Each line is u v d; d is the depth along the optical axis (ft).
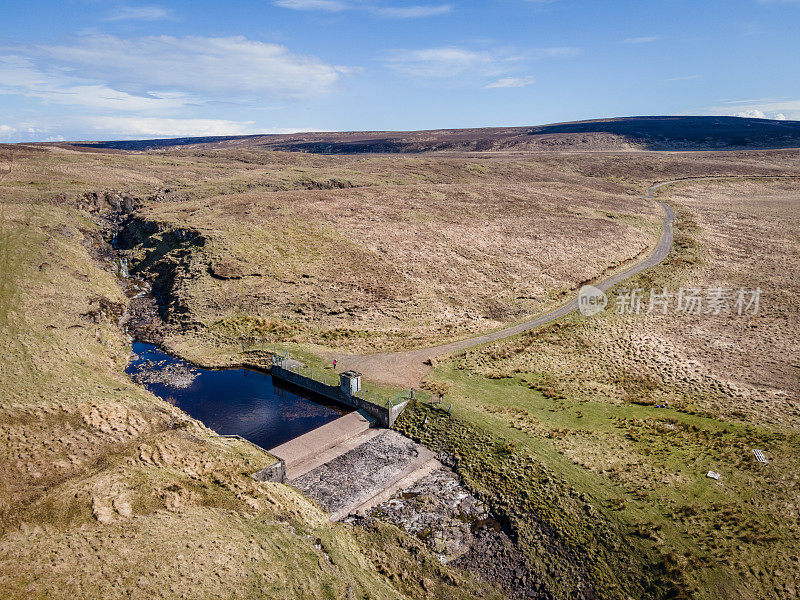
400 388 125.70
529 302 193.67
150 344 154.20
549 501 86.99
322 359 141.79
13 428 86.17
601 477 91.81
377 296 187.32
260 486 84.53
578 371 140.97
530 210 316.40
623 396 125.39
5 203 225.35
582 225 290.97
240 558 66.49
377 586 70.03
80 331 143.33
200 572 62.49
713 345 160.25
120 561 61.57
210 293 176.96
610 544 77.82
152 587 58.75
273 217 244.63
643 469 93.86
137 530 67.31
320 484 92.43
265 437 107.04
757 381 134.10
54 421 90.79
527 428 108.27
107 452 84.64
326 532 77.71
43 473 76.54
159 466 83.05
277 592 62.75
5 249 174.09
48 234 199.82
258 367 140.15
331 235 235.40
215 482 82.23
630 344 160.15
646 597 69.87
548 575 74.43
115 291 184.44
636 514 82.48
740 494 86.69
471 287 203.21
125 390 114.73
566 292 205.87
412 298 188.85
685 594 68.49
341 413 118.42
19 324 132.67
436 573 74.79
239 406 119.85
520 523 83.41
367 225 254.88
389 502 89.04
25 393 99.30
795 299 198.80
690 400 122.42
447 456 102.32
